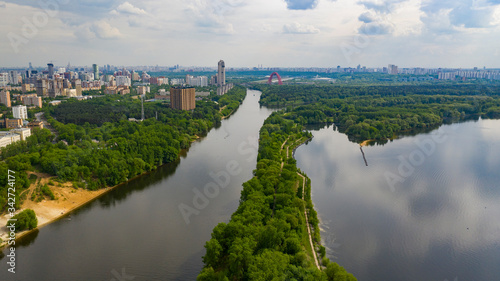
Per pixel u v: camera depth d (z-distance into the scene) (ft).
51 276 485.97
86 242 565.94
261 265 409.90
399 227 618.03
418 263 520.42
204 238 579.89
